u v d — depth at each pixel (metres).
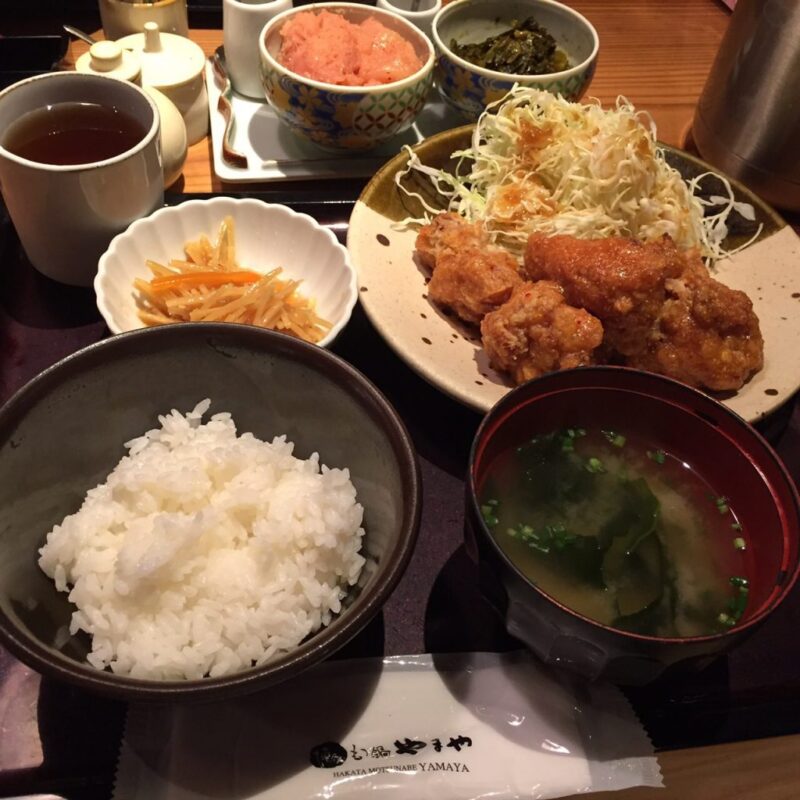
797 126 0.57
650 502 0.39
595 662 0.34
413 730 0.36
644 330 0.46
